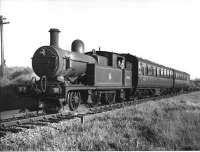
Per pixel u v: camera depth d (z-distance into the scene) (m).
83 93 13.30
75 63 12.64
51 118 9.49
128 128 8.51
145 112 11.82
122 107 13.80
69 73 12.51
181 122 9.43
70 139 7.08
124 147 6.77
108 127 8.53
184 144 7.26
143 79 20.09
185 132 8.17
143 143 7.20
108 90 15.72
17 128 7.60
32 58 12.24
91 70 13.59
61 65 11.74
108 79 15.01
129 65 18.70
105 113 10.86
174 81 31.89
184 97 25.09
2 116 10.37
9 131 7.41
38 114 10.82
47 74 11.81
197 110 13.41
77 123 8.70
